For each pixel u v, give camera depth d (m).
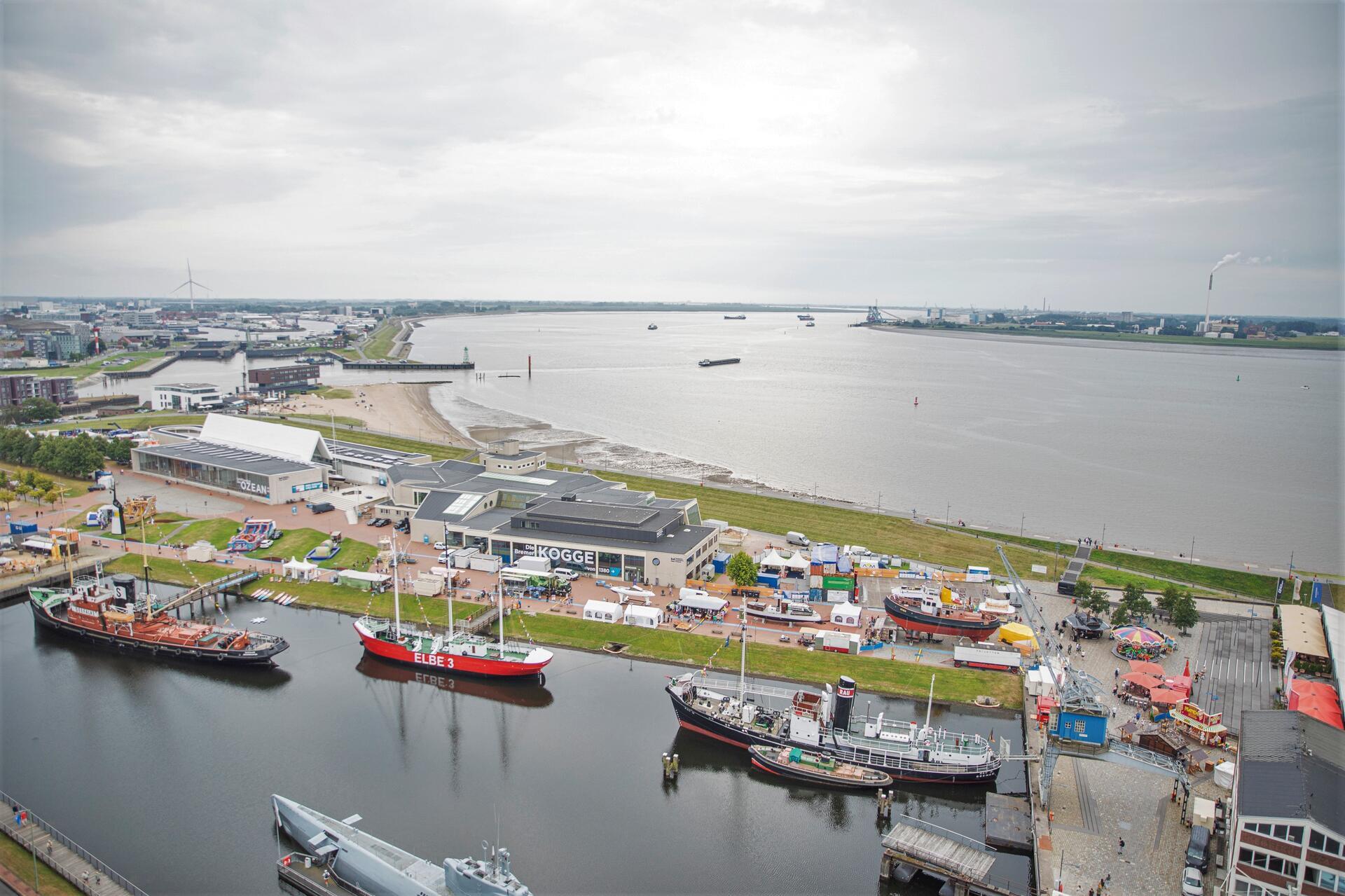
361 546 196.38
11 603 169.50
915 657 143.88
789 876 93.25
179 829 98.88
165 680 137.75
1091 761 112.44
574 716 126.25
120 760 113.12
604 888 90.00
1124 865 89.62
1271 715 94.50
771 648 146.12
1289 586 183.12
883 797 104.44
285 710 127.56
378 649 143.50
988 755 109.31
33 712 126.06
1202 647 148.00
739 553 173.38
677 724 124.56
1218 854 90.44
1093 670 138.75
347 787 107.38
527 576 170.00
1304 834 73.88
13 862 89.31
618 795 107.06
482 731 121.88
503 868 83.88
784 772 111.12
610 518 184.75
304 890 88.94
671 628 153.25
